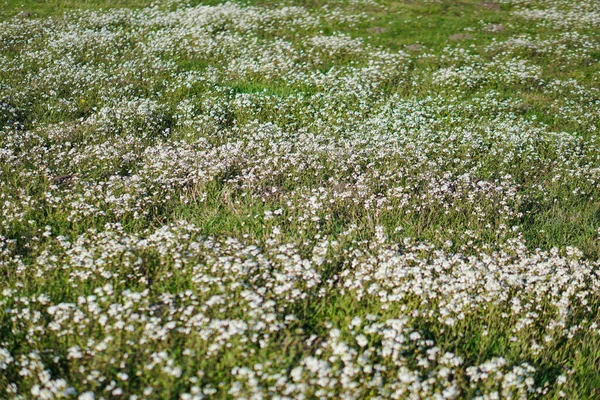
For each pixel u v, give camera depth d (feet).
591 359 26.07
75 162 41.68
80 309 26.43
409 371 23.29
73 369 22.85
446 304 27.89
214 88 59.93
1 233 32.68
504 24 86.28
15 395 21.49
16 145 43.83
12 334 25.04
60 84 57.57
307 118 54.13
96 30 78.18
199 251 31.17
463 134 50.85
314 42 75.41
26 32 75.00
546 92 62.59
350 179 41.55
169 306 26.37
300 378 22.24
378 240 33.40
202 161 42.24
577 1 98.07
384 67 67.36
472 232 35.37
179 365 23.39
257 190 39.81
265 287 28.25
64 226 34.50
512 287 29.50
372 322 26.84
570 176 44.04
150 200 37.24
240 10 88.28
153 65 64.54
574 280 30.17
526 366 24.76
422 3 96.27
